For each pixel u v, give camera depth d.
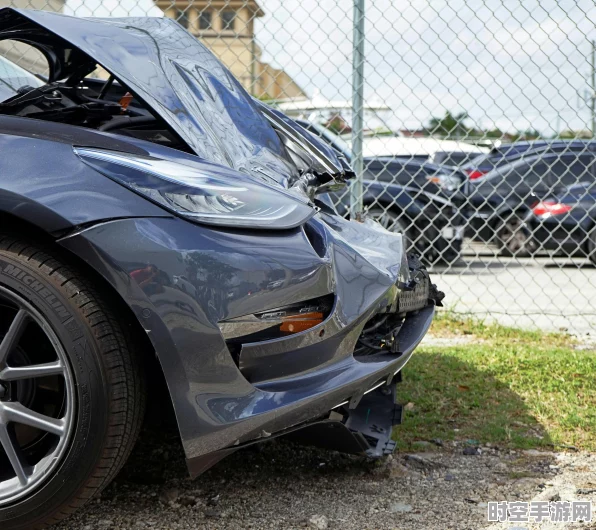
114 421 1.84
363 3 4.38
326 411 2.04
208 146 2.21
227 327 1.86
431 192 7.03
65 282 1.83
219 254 1.85
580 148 5.62
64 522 2.06
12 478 1.93
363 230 2.55
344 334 2.07
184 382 1.84
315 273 1.96
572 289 6.49
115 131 2.40
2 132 1.93
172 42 2.54
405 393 3.23
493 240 7.65
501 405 3.12
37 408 1.98
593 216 7.44
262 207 1.95
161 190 1.86
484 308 5.41
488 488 2.37
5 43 2.58
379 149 7.09
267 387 1.94
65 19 2.34
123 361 1.86
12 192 1.80
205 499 2.23
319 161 2.75
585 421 2.91
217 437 1.88
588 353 3.88
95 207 1.81
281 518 2.13
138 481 2.33
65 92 2.65
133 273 1.80
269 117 2.88
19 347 1.96
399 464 2.53
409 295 2.57
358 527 2.08
